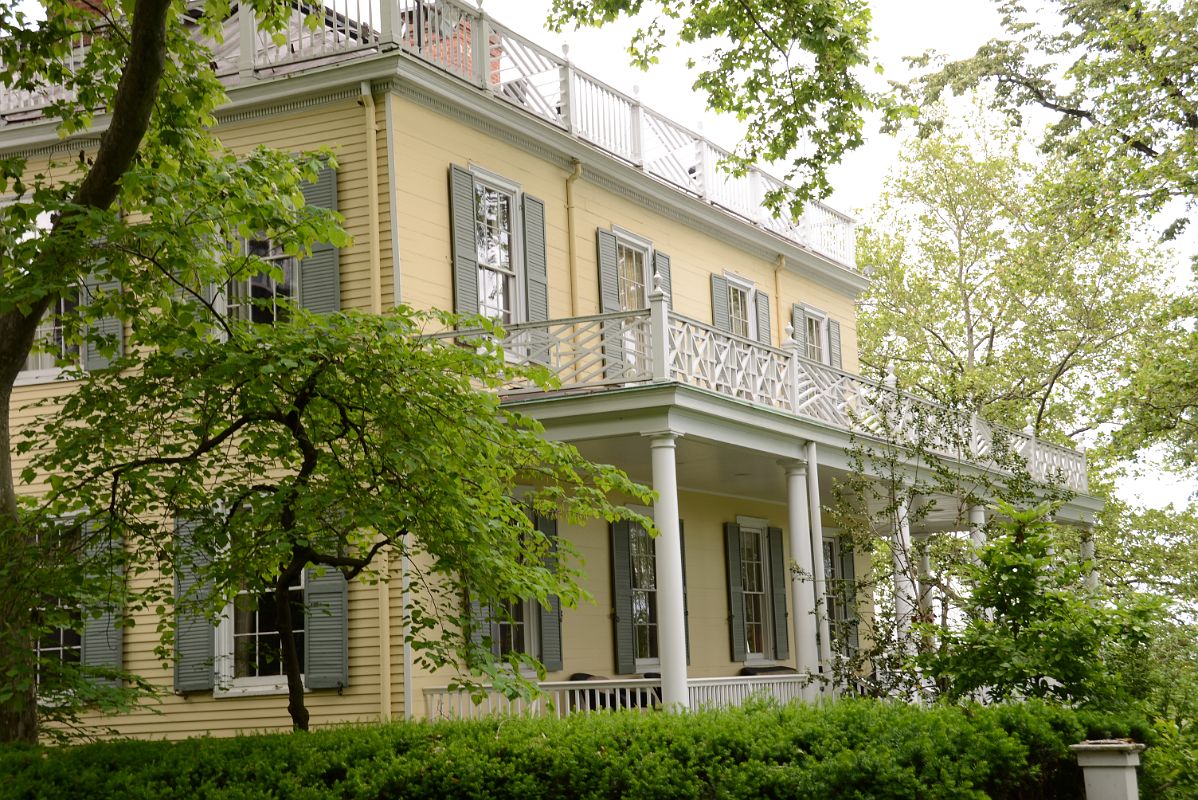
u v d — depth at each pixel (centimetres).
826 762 786
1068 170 2572
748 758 815
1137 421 2359
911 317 3319
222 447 1370
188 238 957
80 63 1622
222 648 1455
